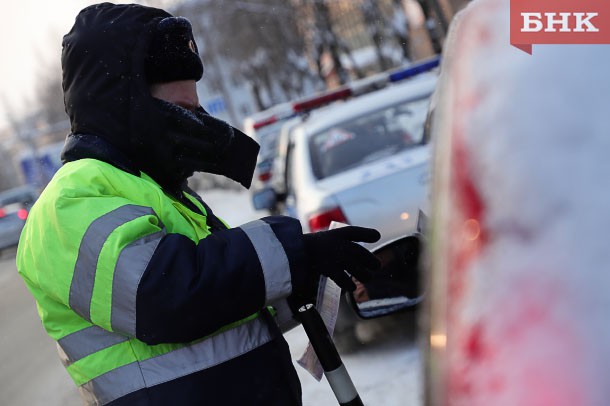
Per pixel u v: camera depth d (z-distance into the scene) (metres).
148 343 1.93
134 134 2.12
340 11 35.41
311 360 2.28
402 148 6.05
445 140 1.39
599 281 1.14
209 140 2.21
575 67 1.24
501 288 1.20
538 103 1.24
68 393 7.11
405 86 6.87
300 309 2.13
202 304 1.89
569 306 1.14
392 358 4.62
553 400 1.11
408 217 5.27
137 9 2.17
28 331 11.50
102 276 1.90
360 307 2.40
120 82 2.12
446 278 1.29
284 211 8.25
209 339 2.04
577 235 1.17
